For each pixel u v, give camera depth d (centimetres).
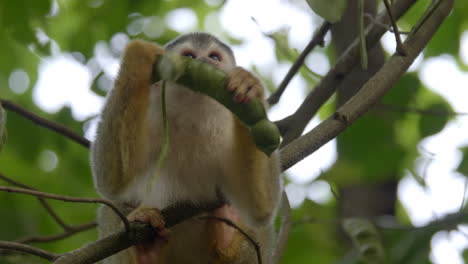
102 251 752
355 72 1326
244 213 852
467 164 1433
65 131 1109
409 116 1611
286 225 1064
